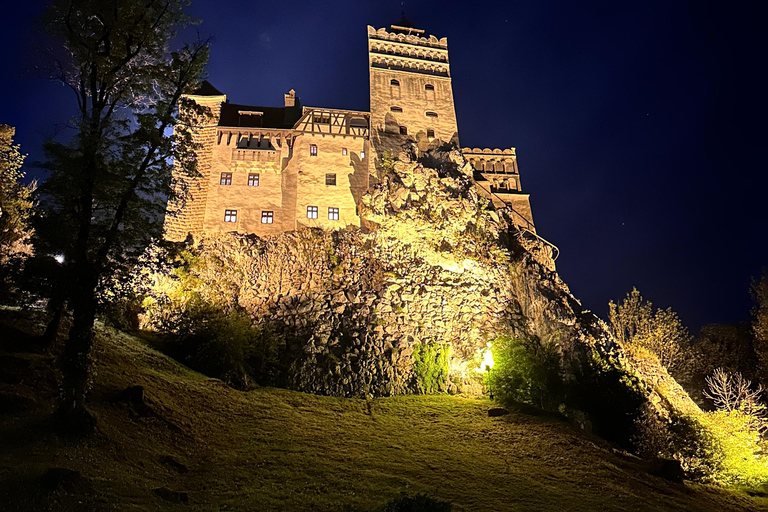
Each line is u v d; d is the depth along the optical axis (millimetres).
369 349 37344
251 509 17016
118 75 23953
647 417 32750
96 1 23344
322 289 41000
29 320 25688
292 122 51750
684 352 51625
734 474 29875
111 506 14547
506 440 27859
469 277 43406
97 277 20641
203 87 52188
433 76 56750
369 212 45594
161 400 24031
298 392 32562
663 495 24328
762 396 46688
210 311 35844
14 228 32875
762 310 49188
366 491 19625
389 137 51844
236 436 23688
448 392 37031
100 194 21875
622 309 54062
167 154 23141
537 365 36000
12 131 38438
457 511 19016
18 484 14133
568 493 22469
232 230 45000
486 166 55969
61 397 18625
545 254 47656
